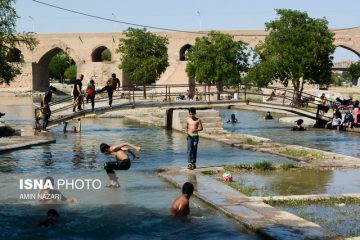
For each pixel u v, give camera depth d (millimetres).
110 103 28719
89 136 26391
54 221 9883
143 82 62219
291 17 45594
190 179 13820
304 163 16797
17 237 9078
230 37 56844
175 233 9242
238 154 19734
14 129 27562
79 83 28219
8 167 16297
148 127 32188
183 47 79438
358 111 31203
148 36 62719
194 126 15484
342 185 13359
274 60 45375
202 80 57156
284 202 11258
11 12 32625
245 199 11359
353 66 76312
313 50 44625
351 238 8484
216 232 9227
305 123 35562
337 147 22922
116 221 10016
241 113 48594
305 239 8422
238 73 56219
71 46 85250
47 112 26453
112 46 83438
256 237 8922
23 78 85500
